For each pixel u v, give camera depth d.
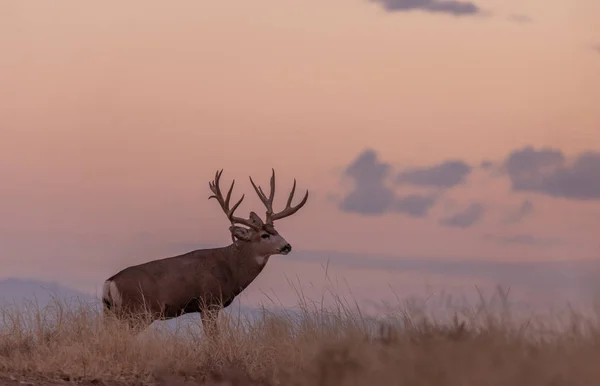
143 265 53.34
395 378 26.42
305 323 38.81
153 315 50.72
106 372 37.25
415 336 28.75
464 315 28.03
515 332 26.53
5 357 37.72
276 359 38.53
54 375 36.28
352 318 35.72
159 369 38.19
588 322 25.88
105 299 52.12
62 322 41.78
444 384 25.38
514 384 24.53
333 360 29.70
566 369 24.44
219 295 54.44
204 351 41.09
